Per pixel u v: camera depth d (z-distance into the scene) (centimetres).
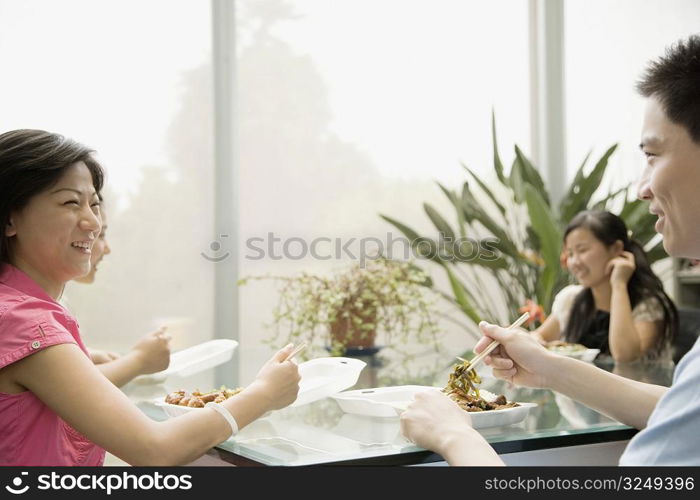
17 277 118
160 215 356
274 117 375
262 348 256
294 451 108
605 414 126
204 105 362
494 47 415
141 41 353
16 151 116
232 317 363
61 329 111
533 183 357
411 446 109
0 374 109
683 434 84
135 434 104
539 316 291
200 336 361
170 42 357
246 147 370
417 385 155
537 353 131
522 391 155
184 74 359
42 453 113
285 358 128
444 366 208
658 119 94
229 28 364
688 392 85
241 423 114
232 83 364
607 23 418
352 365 149
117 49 349
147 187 354
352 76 387
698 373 85
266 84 374
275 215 374
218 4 362
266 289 369
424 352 246
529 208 325
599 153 419
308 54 381
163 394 164
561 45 424
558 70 424
